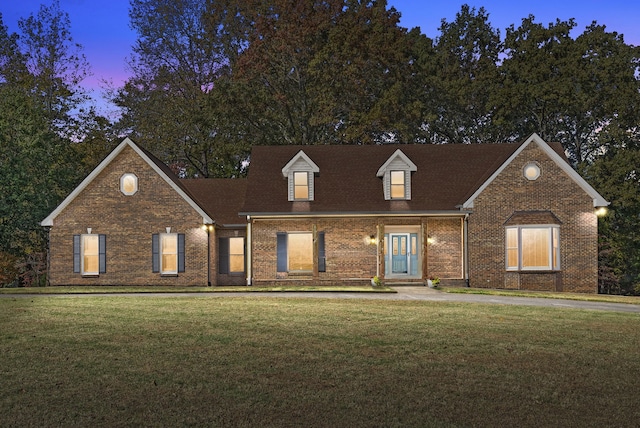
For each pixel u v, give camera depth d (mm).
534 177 28344
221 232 30516
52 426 7754
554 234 27969
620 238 40094
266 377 10039
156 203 28656
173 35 52625
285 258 29078
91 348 12242
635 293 41406
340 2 46156
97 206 28594
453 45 46344
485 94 45438
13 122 36344
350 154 32531
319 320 15977
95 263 28641
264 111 43906
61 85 44844
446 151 32531
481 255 28344
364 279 28500
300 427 7727
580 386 9672
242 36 51969
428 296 22969
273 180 30938
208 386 9492
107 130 45500
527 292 25484
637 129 41594
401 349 12281
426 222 28234
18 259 34469
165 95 51500
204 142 43250
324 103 41750
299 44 44188
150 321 15695
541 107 43969
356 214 28375
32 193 34531
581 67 41438
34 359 11281
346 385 9586
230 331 14211
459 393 9211
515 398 8992
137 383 9664
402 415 8188
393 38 43875
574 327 15328
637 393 9320
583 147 46062
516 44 44000
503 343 13031
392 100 41875
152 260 28547
